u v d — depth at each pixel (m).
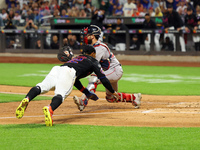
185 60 68.19
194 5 70.94
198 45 67.06
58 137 15.55
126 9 74.62
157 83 39.75
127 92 32.59
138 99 23.39
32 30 77.06
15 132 16.45
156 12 70.62
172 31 67.69
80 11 78.38
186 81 41.84
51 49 76.25
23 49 78.38
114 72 22.69
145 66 63.09
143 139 15.20
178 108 23.73
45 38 76.25
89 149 13.76
